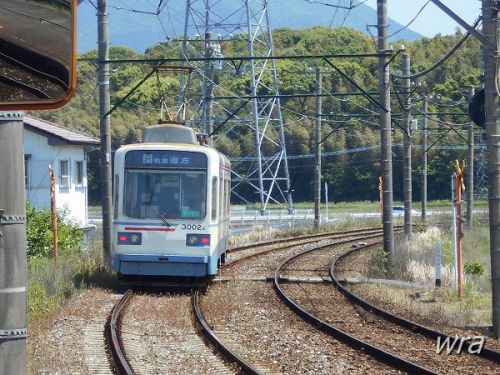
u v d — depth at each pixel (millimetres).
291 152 113062
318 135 67812
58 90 6758
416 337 22922
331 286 34594
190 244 31500
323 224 72750
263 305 28766
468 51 117875
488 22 24094
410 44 127562
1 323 8844
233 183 114938
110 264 36500
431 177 111375
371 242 57531
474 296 31891
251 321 25188
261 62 97875
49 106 6777
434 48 123062
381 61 39812
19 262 8867
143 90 99188
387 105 40031
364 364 18984
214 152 32531
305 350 20578
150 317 25391
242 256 46500
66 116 100875
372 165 114062
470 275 37250
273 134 111250
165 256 31391
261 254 48062
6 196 8750
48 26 6754
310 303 29578
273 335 22703
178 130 33562
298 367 18422
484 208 102062
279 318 25969
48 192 56469
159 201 31703
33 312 24141
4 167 8711
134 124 96750
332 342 21766
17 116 8758
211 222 31781
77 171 61094
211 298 30016
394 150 113375
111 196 37719
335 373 17906
